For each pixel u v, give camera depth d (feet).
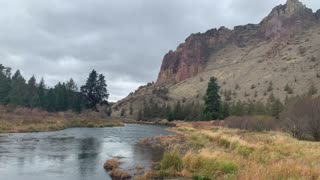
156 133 202.80
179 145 111.75
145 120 467.93
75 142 130.11
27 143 118.32
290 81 546.26
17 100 343.87
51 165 76.28
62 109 374.84
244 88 591.37
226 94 558.56
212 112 335.88
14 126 174.81
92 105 412.57
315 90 437.99
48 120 225.15
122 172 65.10
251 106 340.59
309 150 81.25
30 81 400.67
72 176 64.69
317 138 131.95
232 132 166.91
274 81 573.33
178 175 60.80
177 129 246.27
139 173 67.41
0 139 126.72
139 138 160.97
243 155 74.90
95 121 287.28
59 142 127.54
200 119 350.23
